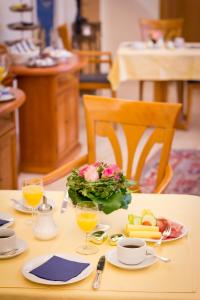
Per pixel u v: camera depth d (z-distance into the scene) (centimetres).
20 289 156
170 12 801
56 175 261
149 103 277
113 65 569
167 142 273
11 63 475
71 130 513
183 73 559
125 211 209
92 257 175
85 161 283
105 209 190
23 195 206
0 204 218
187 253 177
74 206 197
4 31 554
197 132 594
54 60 501
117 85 569
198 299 151
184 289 156
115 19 801
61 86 480
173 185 446
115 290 156
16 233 192
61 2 718
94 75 597
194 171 477
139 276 163
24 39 507
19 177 469
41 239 187
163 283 159
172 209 212
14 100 351
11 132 368
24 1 600
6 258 174
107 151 509
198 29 804
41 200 204
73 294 154
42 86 462
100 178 193
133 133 281
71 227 196
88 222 178
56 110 470
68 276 161
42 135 472
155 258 171
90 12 773
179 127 599
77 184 191
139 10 797
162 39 610
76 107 525
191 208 213
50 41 667
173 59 557
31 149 477
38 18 656
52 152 474
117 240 183
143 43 628
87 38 755
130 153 283
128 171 284
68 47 606
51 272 163
